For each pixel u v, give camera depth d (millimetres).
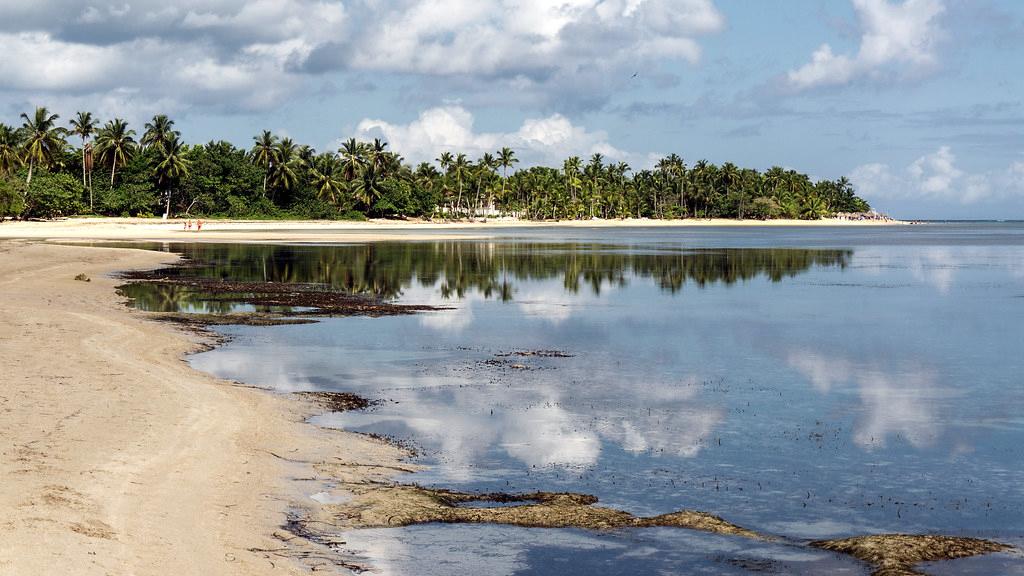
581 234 166875
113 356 24453
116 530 11281
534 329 34969
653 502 14234
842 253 100312
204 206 173125
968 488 15172
